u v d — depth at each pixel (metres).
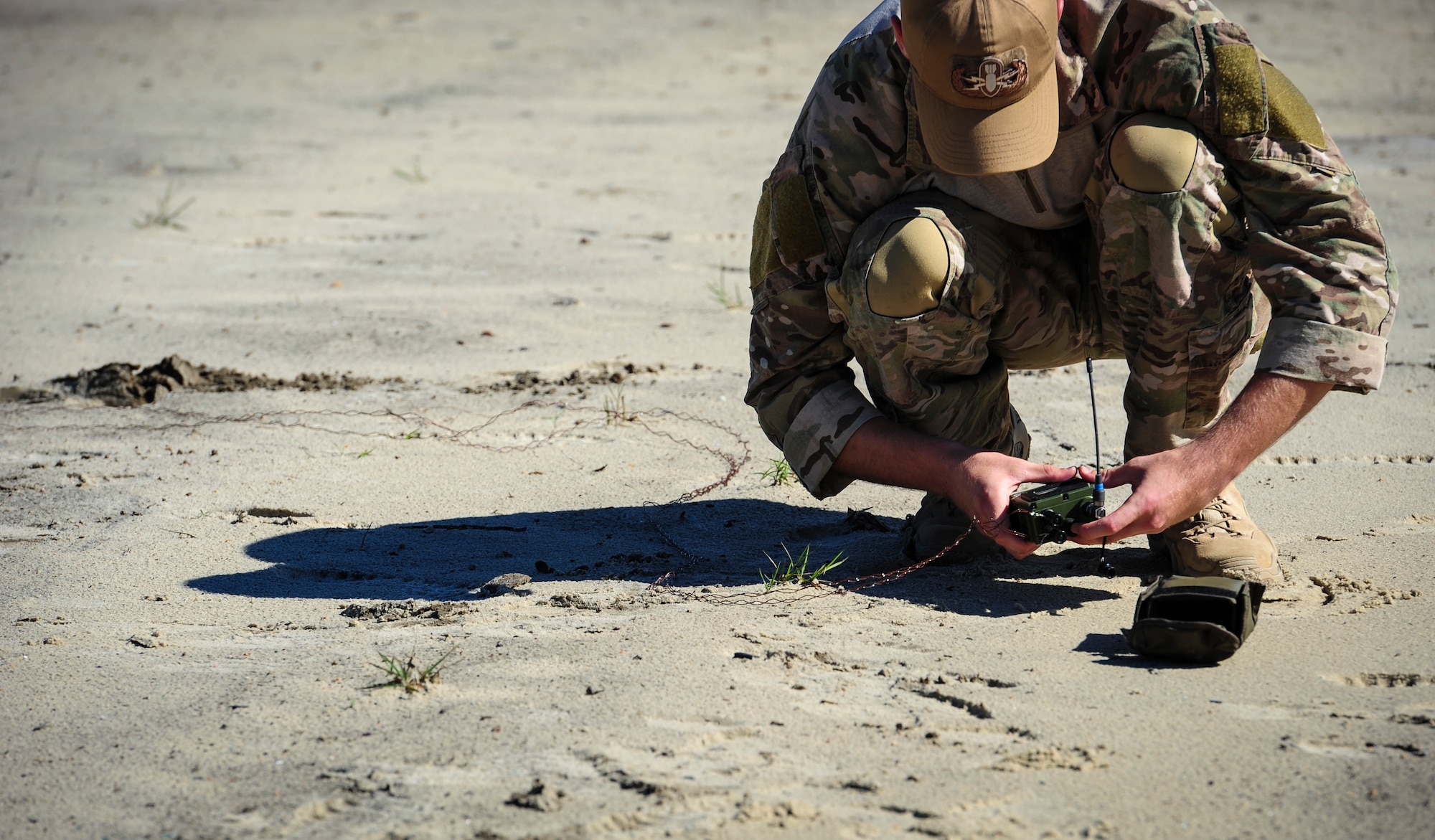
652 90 15.82
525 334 6.77
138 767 2.78
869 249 3.43
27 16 24.00
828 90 3.56
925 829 2.48
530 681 3.13
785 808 2.54
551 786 2.65
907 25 3.23
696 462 4.94
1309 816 2.49
